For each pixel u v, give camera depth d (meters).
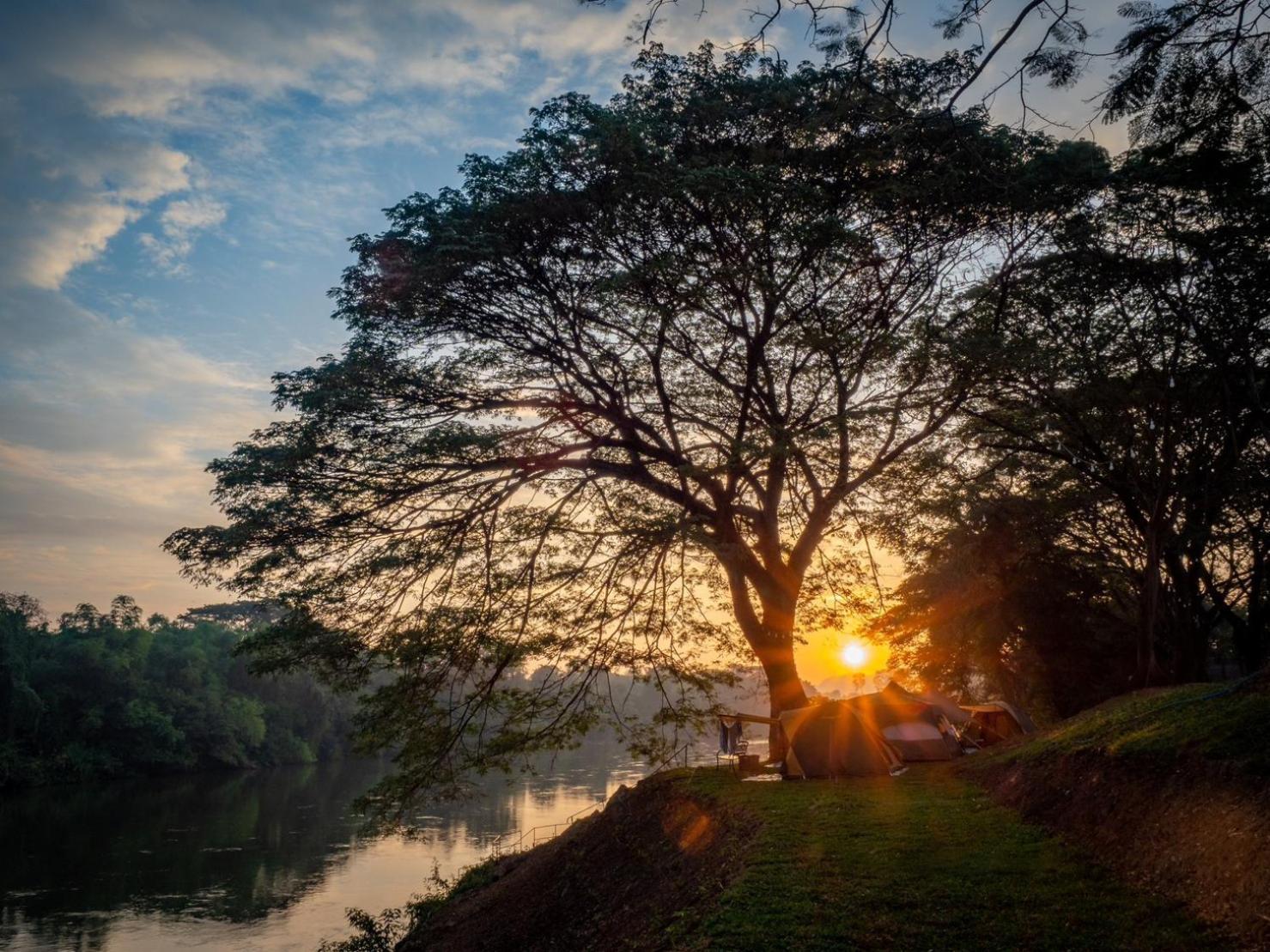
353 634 20.25
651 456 23.38
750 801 17.84
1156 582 25.34
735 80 19.70
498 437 20.70
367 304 20.64
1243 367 20.92
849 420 19.91
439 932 23.95
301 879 49.16
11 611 110.06
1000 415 24.70
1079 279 21.12
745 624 24.45
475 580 20.91
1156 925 9.38
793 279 20.09
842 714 22.27
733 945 9.98
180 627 136.12
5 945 37.75
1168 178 10.98
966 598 34.97
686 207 19.28
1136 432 24.28
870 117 13.45
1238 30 8.13
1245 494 24.66
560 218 19.66
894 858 12.55
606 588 20.95
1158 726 14.21
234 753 109.94
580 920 18.45
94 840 60.94
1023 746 19.88
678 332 22.28
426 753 20.11
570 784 84.12
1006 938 9.48
